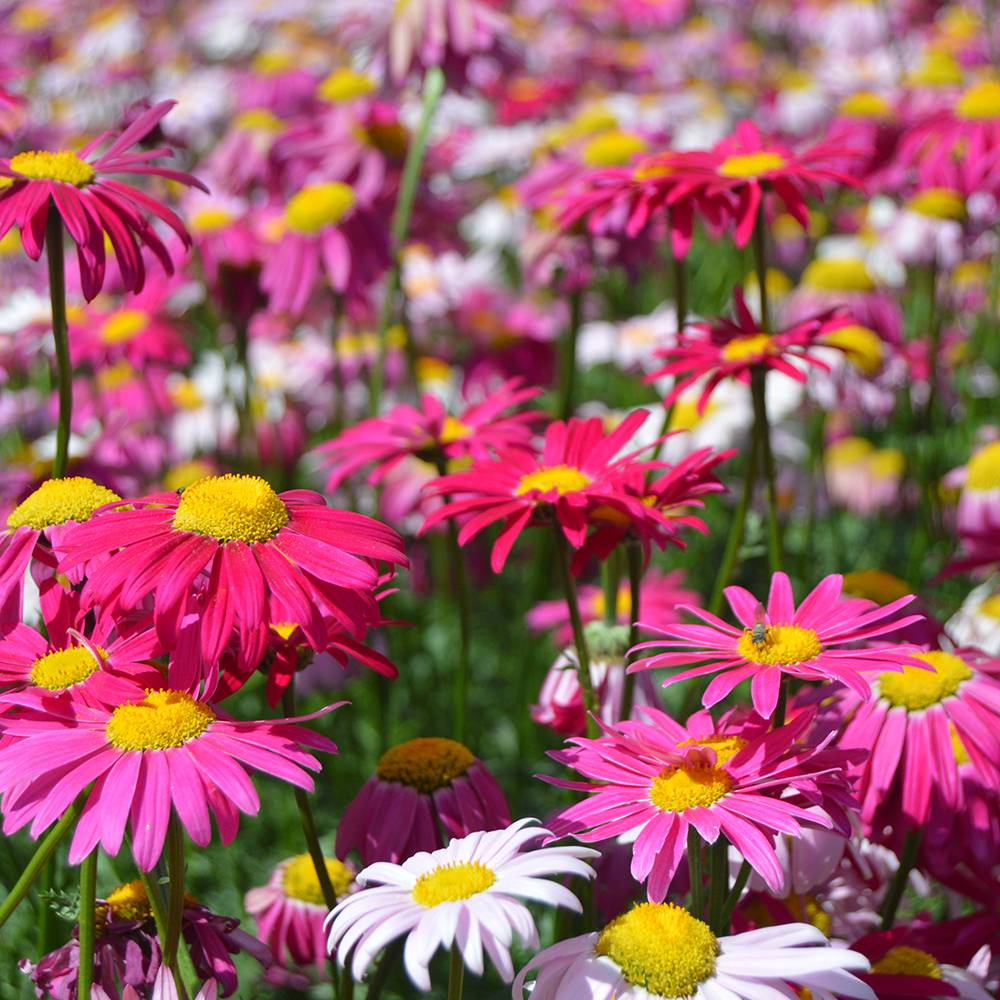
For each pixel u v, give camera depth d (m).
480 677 1.49
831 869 0.88
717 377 1.00
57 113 2.43
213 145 2.33
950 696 0.90
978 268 1.85
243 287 1.46
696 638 0.85
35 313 1.48
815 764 0.84
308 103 1.92
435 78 1.43
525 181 1.65
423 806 0.89
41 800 0.81
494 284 2.07
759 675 0.83
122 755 0.81
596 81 2.55
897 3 2.55
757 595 1.45
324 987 0.99
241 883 1.07
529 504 0.91
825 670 0.83
